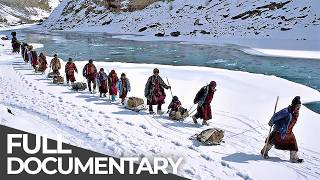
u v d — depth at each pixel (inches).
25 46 1140.5
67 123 496.4
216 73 965.8
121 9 3294.8
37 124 488.1
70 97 680.4
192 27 2501.2
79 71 987.3
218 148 436.8
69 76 802.8
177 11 2842.0
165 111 597.0
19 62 1160.2
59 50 1814.7
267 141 409.7
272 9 2375.7
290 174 371.2
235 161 398.6
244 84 834.8
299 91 788.0
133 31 2859.3
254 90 775.1
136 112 584.4
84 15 3612.2
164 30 2605.8
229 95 717.9
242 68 1246.9
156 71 575.5
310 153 438.6
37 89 741.3
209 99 518.3
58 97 671.1
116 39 2426.2
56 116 528.4
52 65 885.2
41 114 538.6
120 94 631.8
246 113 601.0
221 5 2647.6
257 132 506.3
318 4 2262.6
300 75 1110.4
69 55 1620.3
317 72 1159.6
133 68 1037.2
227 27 2361.0
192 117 528.1
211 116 523.5
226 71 1018.1
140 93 723.4
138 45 2043.6
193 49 1813.5
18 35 2898.6
